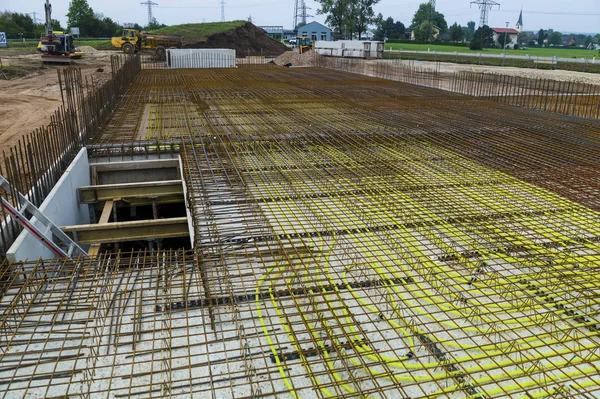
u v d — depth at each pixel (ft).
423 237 16.43
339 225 17.30
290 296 12.76
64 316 12.09
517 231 16.89
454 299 12.73
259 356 10.77
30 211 16.38
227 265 14.35
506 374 9.84
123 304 12.57
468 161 25.21
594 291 13.10
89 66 97.35
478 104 44.27
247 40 164.96
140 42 117.19
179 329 11.68
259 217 17.88
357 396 9.44
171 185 24.34
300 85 59.16
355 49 125.80
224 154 26.32
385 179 22.35
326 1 205.16
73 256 17.04
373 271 14.19
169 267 13.89
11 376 10.21
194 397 9.64
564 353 10.62
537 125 34.32
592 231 16.93
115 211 24.17
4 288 13.19
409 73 78.84
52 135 22.89
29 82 72.64
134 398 9.64
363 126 33.47
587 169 23.86
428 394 9.71
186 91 52.06
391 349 10.45
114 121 34.71
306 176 22.71
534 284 13.39
